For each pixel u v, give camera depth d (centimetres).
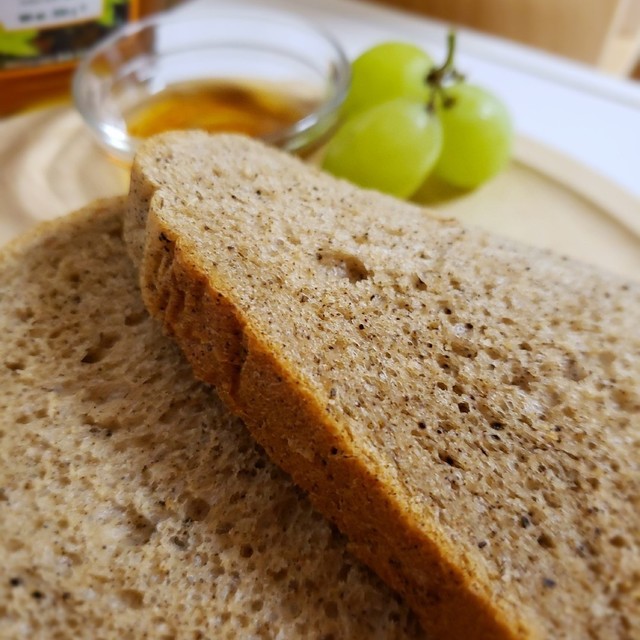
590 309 14
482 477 12
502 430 12
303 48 22
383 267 13
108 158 19
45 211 18
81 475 12
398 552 11
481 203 19
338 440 11
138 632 11
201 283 12
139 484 12
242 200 14
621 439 12
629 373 13
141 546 11
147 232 13
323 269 13
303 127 18
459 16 27
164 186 13
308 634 11
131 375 13
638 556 11
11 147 19
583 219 19
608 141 22
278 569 12
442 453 12
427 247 14
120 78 20
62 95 21
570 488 12
